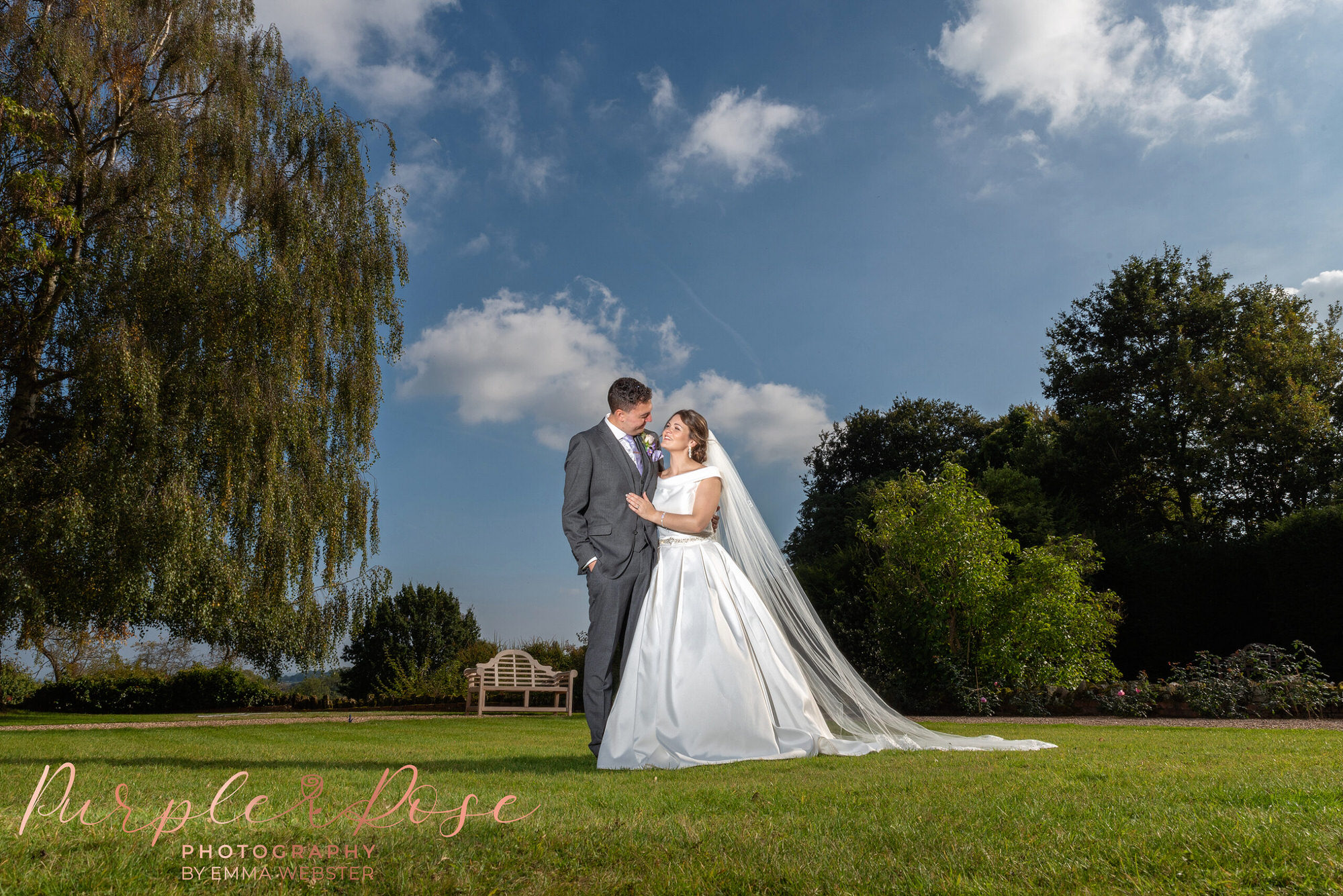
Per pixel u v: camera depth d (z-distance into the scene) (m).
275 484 11.71
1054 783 2.93
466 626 19.95
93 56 11.71
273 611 11.91
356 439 13.47
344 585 13.33
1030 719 9.62
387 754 5.34
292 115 13.62
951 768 3.56
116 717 12.98
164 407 11.02
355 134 13.94
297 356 12.28
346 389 13.27
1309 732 6.40
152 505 10.43
